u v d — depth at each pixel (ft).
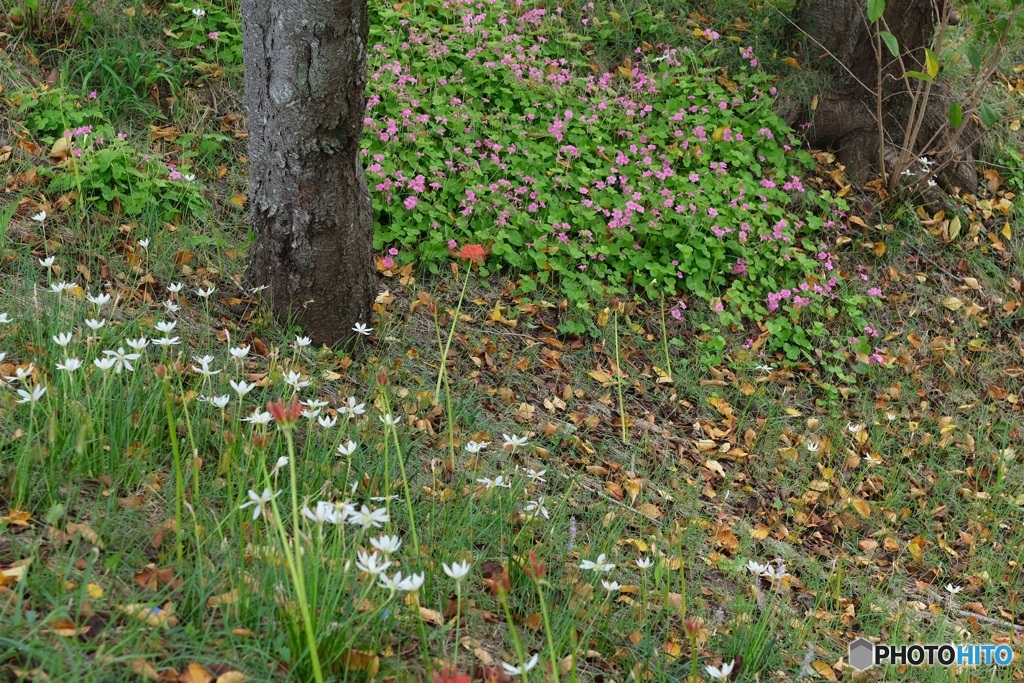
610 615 9.86
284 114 12.90
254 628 7.79
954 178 22.66
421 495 11.30
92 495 9.05
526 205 18.49
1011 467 17.13
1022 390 19.19
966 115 21.04
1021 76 26.12
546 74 21.24
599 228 18.31
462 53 20.95
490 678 7.50
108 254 14.32
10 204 14.39
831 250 20.24
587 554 10.98
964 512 15.79
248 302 14.40
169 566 8.20
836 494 15.25
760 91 21.99
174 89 18.01
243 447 10.16
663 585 11.18
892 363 18.47
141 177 15.55
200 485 9.75
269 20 12.52
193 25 19.06
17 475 8.58
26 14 17.46
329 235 13.74
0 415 9.65
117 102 17.31
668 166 19.94
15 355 11.05
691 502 13.66
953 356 19.25
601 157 19.92
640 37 23.20
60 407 9.64
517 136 19.43
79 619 7.17
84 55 17.81
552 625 9.55
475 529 10.87
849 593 12.98
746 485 14.74
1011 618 13.50
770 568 10.20
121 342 11.64
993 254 21.85
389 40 20.48
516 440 11.46
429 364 14.98
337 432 11.80
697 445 15.34
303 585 6.59
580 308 17.16
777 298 18.40
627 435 15.10
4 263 13.07
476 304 16.85
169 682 6.84
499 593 6.88
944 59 23.99
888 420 17.24
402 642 8.51
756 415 16.69
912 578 14.06
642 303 18.28
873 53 22.30
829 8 22.35
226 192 16.98
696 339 17.76
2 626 6.76
